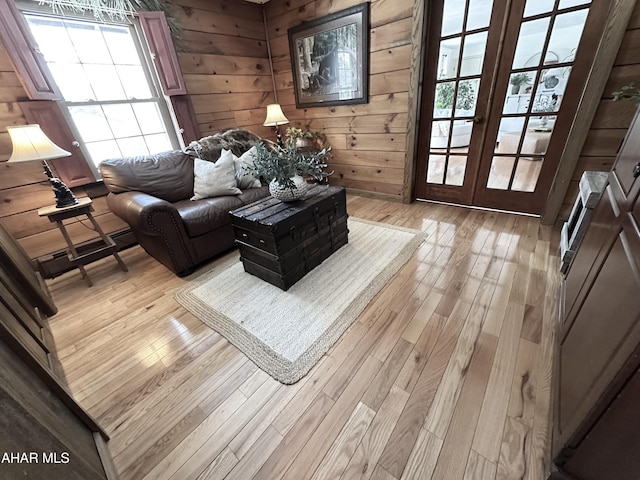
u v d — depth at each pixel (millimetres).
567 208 2281
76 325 1743
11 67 2033
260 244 1808
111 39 2510
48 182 2295
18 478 595
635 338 618
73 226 2465
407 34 2498
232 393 1256
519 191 2572
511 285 1748
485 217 2650
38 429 709
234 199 2383
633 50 1707
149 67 2748
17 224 2211
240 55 3371
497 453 967
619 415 669
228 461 1021
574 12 1894
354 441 1042
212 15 3033
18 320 1292
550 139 2277
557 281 1744
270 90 3805
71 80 2365
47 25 2191
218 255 2461
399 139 2949
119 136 2699
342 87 3125
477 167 2703
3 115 2051
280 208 1886
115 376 1381
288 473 972
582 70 1988
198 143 2715
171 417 1179
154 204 1897
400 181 3123
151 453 1061
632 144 993
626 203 879
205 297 1900
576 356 963
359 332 1512
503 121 2428
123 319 1766
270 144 3172
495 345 1366
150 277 2215
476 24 2268
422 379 1238
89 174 2467
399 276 1926
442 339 1427
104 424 1169
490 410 1096
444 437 1025
